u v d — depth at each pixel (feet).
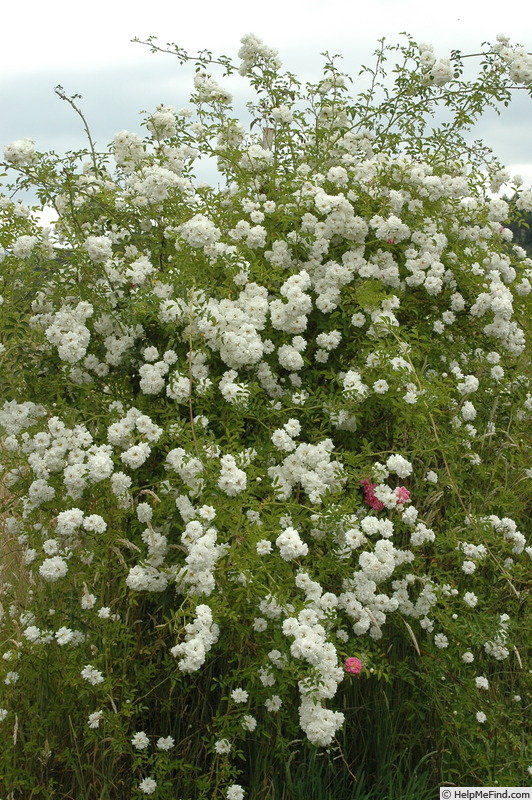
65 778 9.75
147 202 12.38
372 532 9.71
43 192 11.64
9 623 10.96
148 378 10.40
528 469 13.50
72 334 10.47
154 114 13.74
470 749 10.28
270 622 8.96
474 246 13.44
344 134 14.52
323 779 10.07
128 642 9.61
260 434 10.81
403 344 10.80
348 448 11.47
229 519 8.95
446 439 11.03
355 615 9.49
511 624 10.75
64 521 9.25
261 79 14.52
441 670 10.19
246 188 12.88
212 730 9.73
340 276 11.77
